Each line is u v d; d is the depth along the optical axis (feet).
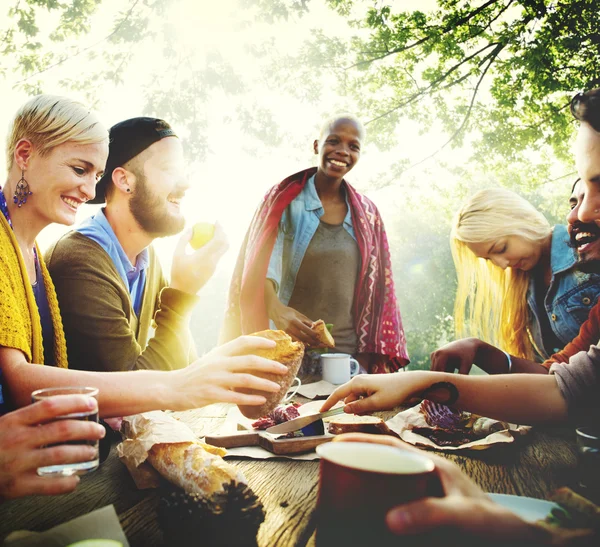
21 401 3.86
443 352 6.42
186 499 2.57
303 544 2.67
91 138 5.25
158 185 6.98
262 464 4.00
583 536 2.01
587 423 4.36
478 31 26.61
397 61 29.07
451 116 28.73
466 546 1.94
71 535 2.44
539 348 8.36
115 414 3.82
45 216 5.32
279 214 10.83
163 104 26.50
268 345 4.08
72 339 6.15
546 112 27.40
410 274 53.72
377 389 4.46
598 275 7.40
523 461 4.02
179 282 6.93
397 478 2.08
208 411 5.66
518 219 8.07
